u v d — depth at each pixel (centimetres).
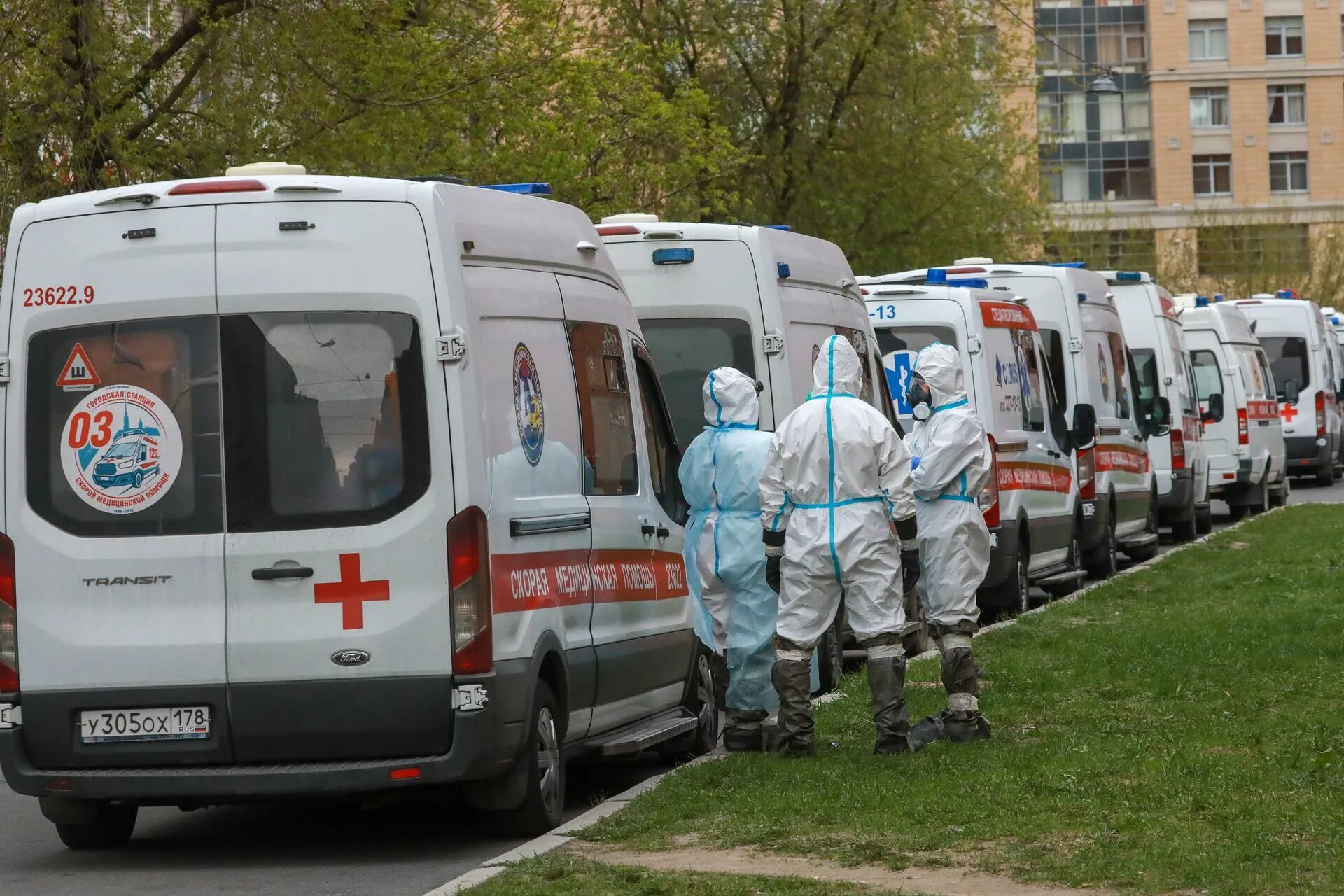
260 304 959
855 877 843
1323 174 10062
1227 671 1435
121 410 967
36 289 980
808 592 1152
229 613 952
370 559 945
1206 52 10062
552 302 1073
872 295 1917
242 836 1071
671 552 1221
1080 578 2200
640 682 1161
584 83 2645
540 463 1024
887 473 1137
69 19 2214
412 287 954
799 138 3981
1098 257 8106
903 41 3919
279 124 2398
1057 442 2172
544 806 1014
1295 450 4691
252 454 956
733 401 1234
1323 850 832
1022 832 905
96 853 1037
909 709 1348
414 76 2442
